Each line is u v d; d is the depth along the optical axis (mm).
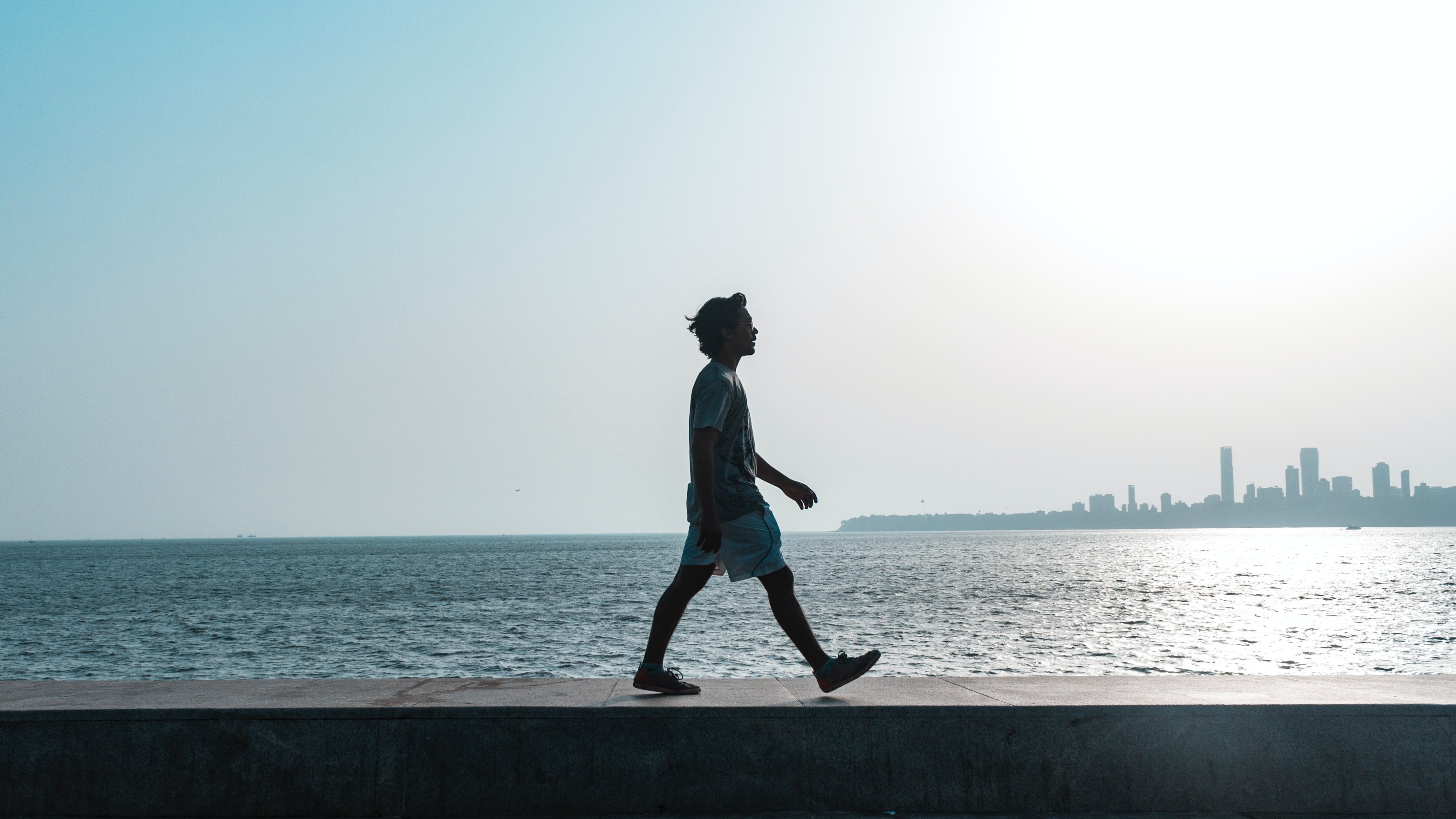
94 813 3570
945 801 3674
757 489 4316
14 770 3572
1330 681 4500
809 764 3688
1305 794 3689
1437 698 3918
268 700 3857
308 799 3613
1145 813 3674
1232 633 25969
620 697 3977
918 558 102125
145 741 3609
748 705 3764
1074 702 3836
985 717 3711
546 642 24188
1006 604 36875
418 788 3633
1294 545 154250
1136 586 49500
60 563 105188
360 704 3768
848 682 4207
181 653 22516
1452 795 3676
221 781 3605
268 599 42500
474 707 3684
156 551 186500
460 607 36656
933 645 23094
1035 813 3670
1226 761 3701
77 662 21078
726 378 4086
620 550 158625
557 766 3662
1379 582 52375
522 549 169375
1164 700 3883
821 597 40375
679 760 3680
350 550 170750
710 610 32969
